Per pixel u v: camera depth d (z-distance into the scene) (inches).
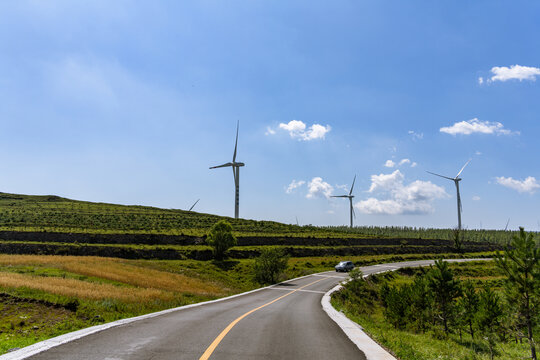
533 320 667.4
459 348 613.6
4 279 980.6
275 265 2194.9
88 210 5359.3
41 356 286.7
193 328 461.4
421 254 4633.4
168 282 1684.3
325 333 466.9
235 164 4638.3
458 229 5226.4
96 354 298.5
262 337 413.7
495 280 2652.6
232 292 1787.6
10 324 621.6
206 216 5885.8
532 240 688.4
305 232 5029.5
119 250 2942.9
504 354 673.6
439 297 1032.8
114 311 813.9
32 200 6619.1
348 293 1736.0
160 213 5733.3
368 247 4493.1
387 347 420.8
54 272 1477.6
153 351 316.2
